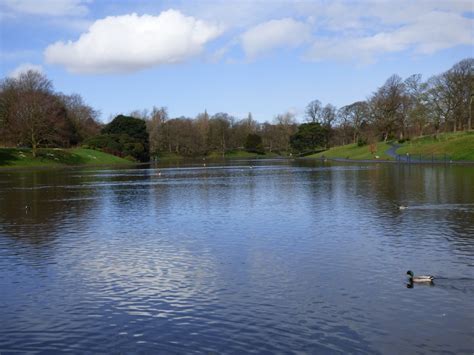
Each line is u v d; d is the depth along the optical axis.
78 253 25.23
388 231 29.11
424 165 96.62
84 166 139.00
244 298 17.98
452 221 31.88
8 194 56.19
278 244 26.27
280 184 62.88
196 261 23.17
